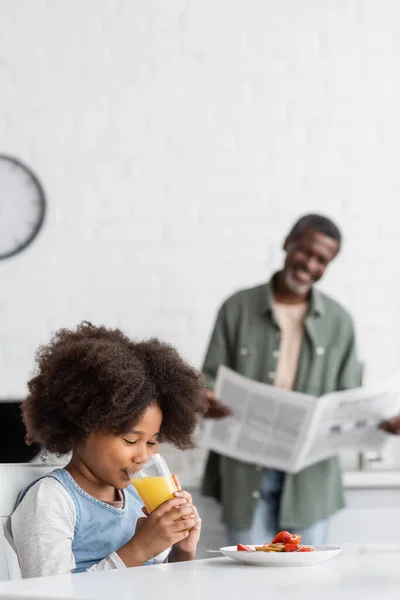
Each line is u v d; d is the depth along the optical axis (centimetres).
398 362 375
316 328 314
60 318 367
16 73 371
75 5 375
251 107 379
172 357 168
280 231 376
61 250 369
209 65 378
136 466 155
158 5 378
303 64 381
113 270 370
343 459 345
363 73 382
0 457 293
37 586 106
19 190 368
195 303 371
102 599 93
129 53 376
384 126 381
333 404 284
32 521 144
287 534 141
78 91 374
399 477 323
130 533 159
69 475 153
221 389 292
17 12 373
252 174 377
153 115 376
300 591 101
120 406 150
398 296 377
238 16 380
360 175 380
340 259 376
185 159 376
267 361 312
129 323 368
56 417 156
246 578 114
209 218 374
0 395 360
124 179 373
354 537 320
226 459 308
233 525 304
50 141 371
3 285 365
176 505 143
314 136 379
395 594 98
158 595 97
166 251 372
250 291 321
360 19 383
